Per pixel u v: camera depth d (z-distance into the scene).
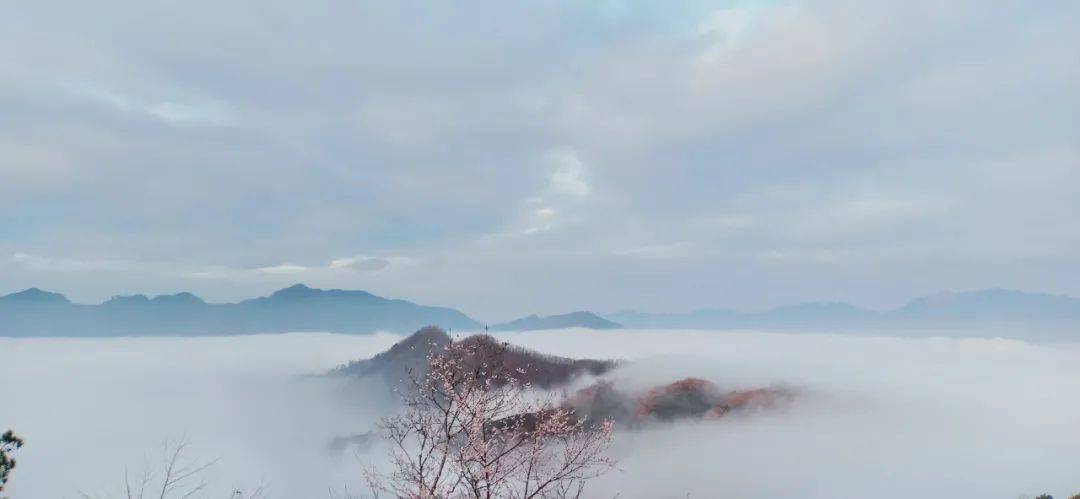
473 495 9.94
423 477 9.85
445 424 10.31
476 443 10.05
